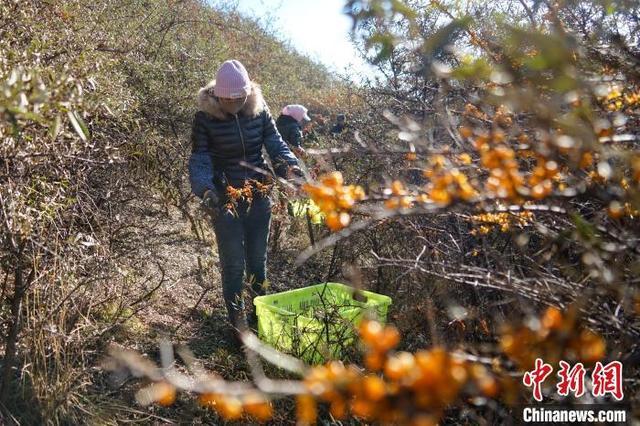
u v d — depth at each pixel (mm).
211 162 3758
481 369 1016
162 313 3949
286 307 3736
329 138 5512
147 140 5078
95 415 2793
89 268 3248
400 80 3971
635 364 1663
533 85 1332
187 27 7227
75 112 1993
